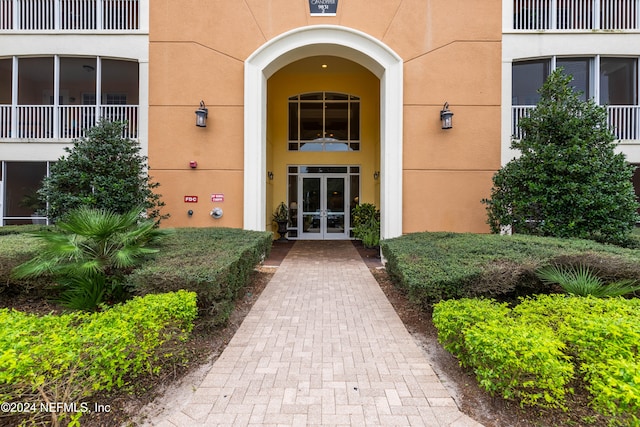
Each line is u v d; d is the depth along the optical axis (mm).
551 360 2016
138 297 3127
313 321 3982
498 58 7469
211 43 7531
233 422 2191
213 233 5582
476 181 7430
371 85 11812
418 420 2207
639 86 7848
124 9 8141
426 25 7469
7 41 7898
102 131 6402
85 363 2082
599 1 7887
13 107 8031
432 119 7461
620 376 1861
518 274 3658
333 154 11961
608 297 3404
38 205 8117
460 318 2625
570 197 5508
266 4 7527
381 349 3242
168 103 7527
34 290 4293
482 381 2201
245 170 7473
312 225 12023
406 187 7465
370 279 6023
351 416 2250
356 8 7492
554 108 5797
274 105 11836
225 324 3744
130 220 4176
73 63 8141
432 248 4715
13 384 1899
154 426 2145
